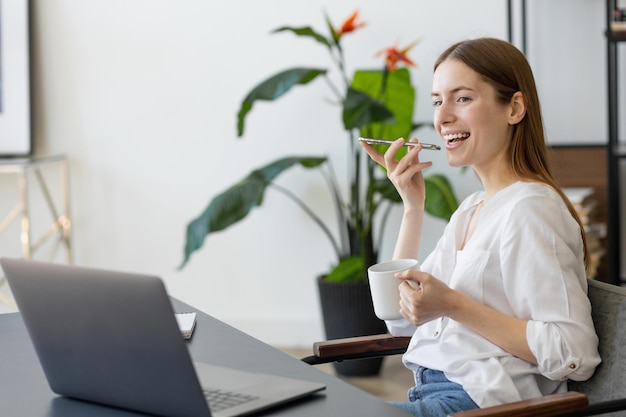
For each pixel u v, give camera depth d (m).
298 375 1.58
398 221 4.29
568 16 4.16
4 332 1.95
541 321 1.73
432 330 1.93
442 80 1.92
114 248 4.59
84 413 1.44
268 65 4.39
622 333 1.70
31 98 4.44
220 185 4.48
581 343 1.70
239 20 4.39
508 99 1.89
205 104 4.45
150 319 1.33
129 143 4.52
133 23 4.46
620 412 1.60
